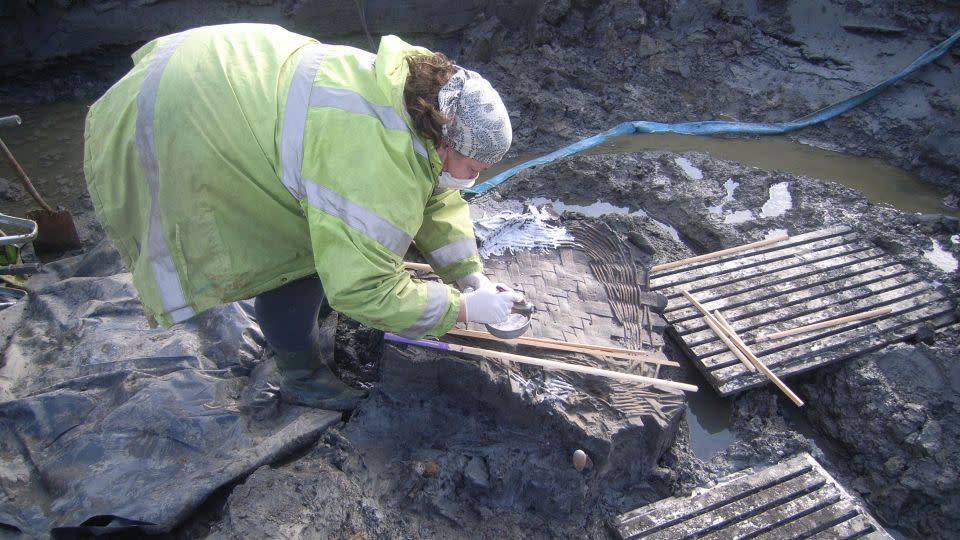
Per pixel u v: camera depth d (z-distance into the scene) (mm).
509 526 2832
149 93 2104
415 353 2887
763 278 3967
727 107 5652
